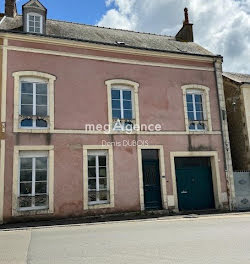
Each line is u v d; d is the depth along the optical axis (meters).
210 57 13.34
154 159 11.84
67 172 10.33
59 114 10.62
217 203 12.27
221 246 5.46
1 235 7.36
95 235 6.93
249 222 8.62
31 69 10.55
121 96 11.84
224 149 12.73
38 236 7.04
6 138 9.80
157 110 12.09
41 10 11.68
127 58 12.05
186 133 12.34
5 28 11.40
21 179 9.85
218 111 13.12
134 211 10.91
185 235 6.61
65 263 4.64
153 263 4.47
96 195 10.66
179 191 12.08
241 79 14.95
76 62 11.24
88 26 14.41
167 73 12.60
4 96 10.02
